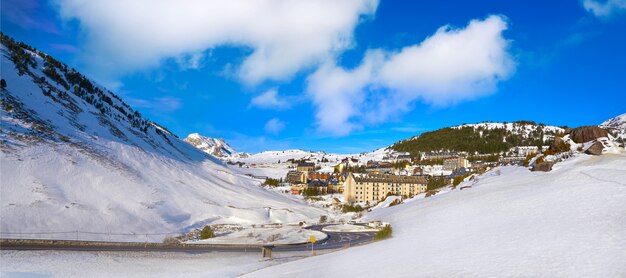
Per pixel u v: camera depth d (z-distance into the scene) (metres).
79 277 40.38
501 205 58.59
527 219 45.81
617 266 23.50
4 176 91.19
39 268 42.38
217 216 119.38
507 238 36.91
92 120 163.62
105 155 133.38
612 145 78.00
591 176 60.44
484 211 58.25
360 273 31.20
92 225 85.19
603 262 24.61
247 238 82.06
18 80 152.12
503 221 48.06
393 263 33.22
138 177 126.75
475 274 25.56
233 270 44.53
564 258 26.59
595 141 80.62
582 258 26.05
